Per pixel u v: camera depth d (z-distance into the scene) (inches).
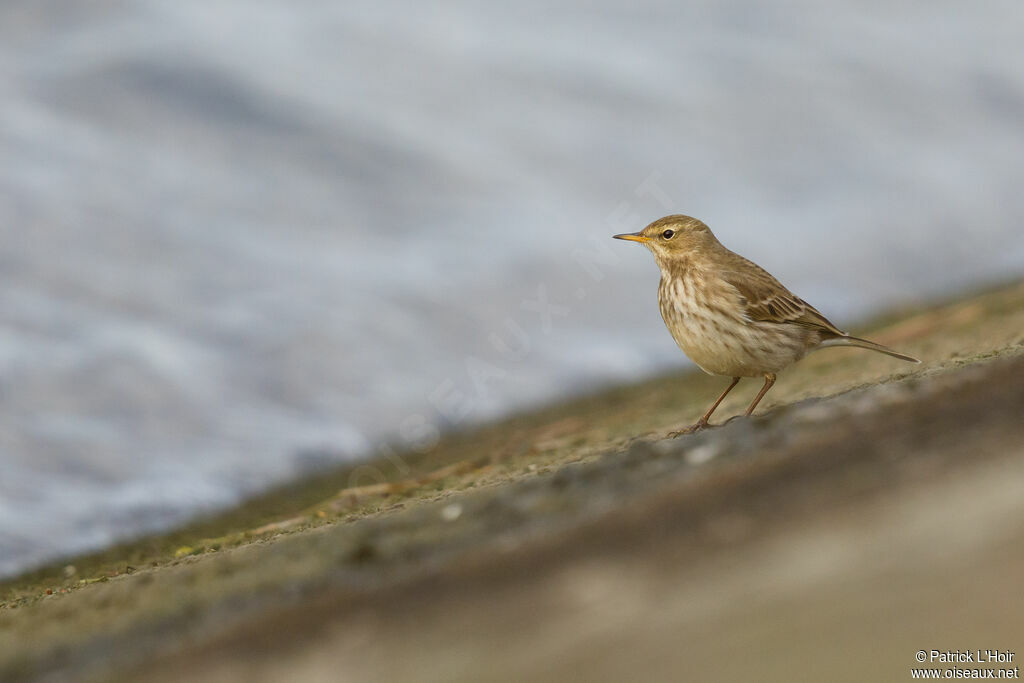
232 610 251.3
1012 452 227.0
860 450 250.4
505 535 257.4
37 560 465.4
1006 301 619.2
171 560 376.5
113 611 268.4
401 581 240.8
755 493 238.1
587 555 227.1
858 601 182.1
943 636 168.7
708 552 213.3
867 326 719.1
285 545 298.2
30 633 262.4
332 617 229.5
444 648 199.9
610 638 188.7
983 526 196.4
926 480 222.4
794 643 174.1
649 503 249.8
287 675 205.2
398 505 357.7
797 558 201.8
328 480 576.7
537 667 184.1
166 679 218.5
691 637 182.2
